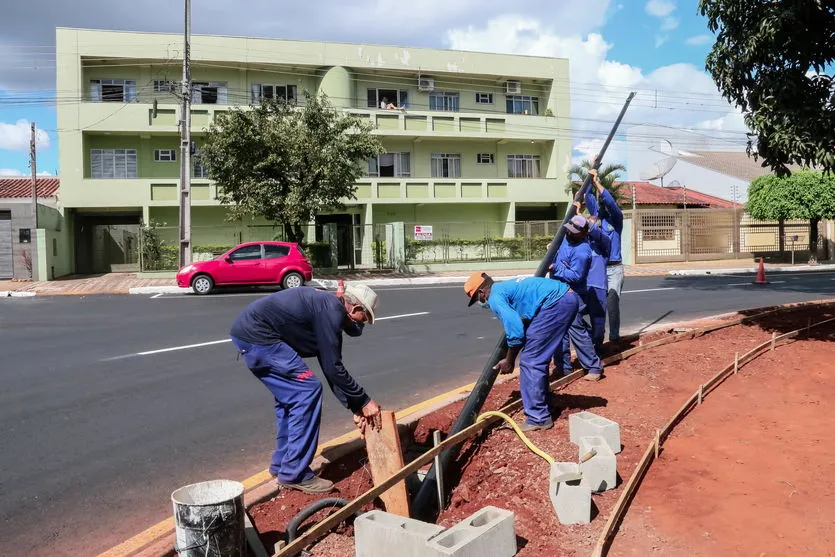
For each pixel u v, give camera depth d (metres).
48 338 10.91
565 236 6.68
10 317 13.80
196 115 27.62
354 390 4.00
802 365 6.84
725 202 40.12
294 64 29.50
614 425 4.61
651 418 5.33
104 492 4.53
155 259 25.47
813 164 7.58
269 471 4.64
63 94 26.52
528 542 3.51
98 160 27.89
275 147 21.98
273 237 28.69
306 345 4.19
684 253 30.34
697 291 17.06
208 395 7.11
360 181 29.83
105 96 28.03
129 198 26.92
